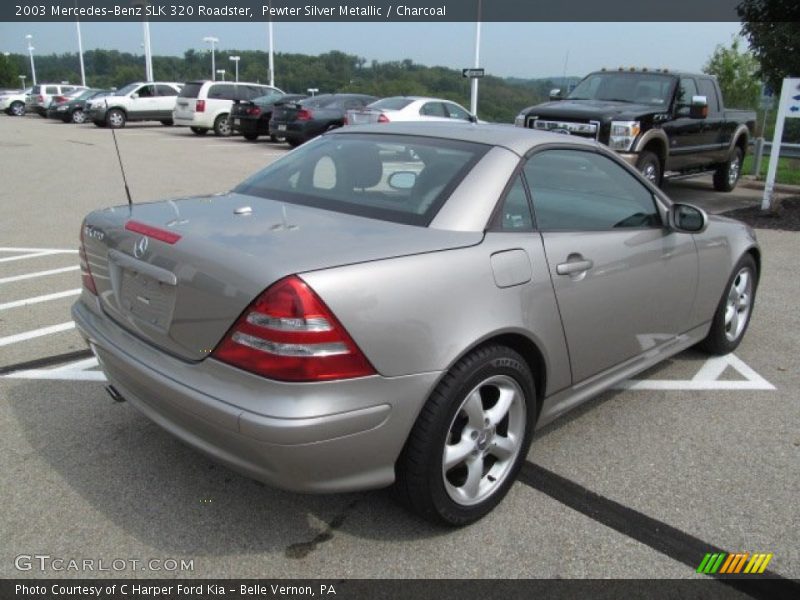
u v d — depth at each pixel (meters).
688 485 3.27
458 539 2.82
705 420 3.94
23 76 74.25
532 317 2.96
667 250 3.84
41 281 6.30
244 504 3.01
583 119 10.08
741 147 13.14
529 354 3.09
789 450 3.62
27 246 7.69
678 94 10.85
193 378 2.55
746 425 3.89
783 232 9.42
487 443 2.89
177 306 2.62
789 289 6.71
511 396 2.95
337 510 2.98
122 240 2.92
